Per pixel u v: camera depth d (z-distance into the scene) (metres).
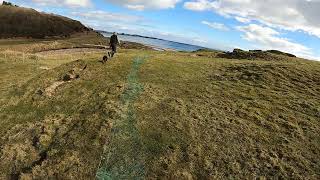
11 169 24.02
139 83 34.22
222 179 21.84
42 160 24.30
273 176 21.80
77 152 24.48
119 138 25.41
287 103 30.25
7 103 32.91
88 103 30.94
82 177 22.58
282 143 24.61
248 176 21.92
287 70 37.69
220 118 27.72
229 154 23.72
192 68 39.84
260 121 27.30
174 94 32.03
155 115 28.20
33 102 32.50
